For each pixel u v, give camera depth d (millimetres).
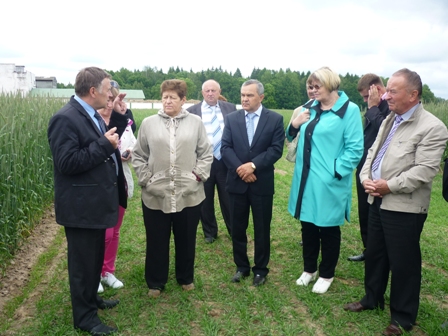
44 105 8086
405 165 2998
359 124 3631
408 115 3051
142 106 34281
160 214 3607
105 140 2875
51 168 6906
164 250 3689
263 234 3914
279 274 4246
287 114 26391
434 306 3488
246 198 3926
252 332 3131
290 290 3846
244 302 3592
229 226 5285
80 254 3012
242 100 3836
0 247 4270
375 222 3258
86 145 2906
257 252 3959
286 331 3125
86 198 2934
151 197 3562
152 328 3174
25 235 5289
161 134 3498
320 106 3762
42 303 3479
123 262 4562
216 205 7059
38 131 6367
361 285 3982
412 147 2973
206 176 3674
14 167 4715
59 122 2807
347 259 4648
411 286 3070
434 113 12602
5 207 4445
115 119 3809
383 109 4387
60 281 4008
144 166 3568
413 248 3037
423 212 3016
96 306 3209
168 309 3480
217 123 5199
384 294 3738
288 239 5332
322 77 3551
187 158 3564
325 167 3607
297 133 3977
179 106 3529
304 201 3730
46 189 6285
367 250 3363
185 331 3119
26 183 5191
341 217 3646
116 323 3211
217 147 5133
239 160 3865
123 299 3658
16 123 5566
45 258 4617
